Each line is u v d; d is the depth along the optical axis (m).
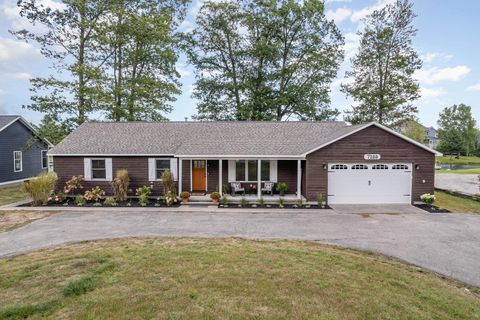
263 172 17.28
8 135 23.36
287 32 28.41
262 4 27.30
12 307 4.81
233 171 17.28
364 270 6.76
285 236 9.70
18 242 8.95
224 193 16.77
